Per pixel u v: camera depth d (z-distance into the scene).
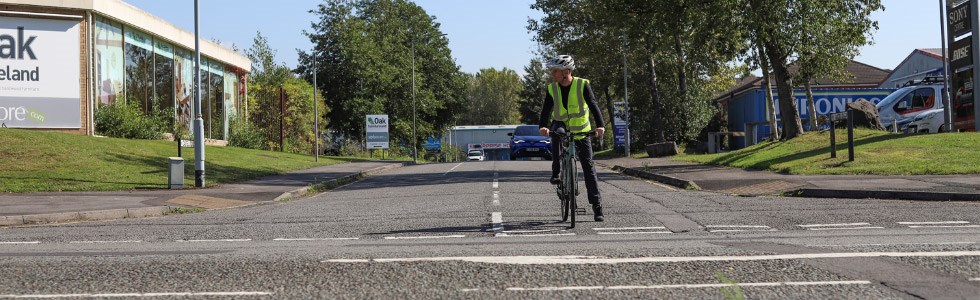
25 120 27.91
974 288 5.23
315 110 37.59
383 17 72.81
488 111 154.50
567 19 49.97
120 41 30.67
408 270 6.29
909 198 12.84
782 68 28.56
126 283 5.93
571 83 9.96
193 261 7.00
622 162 34.06
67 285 5.88
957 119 25.39
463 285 5.68
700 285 5.51
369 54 64.00
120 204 14.68
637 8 30.39
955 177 15.28
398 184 21.33
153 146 28.09
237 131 42.16
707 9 26.91
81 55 28.50
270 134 47.47
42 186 18.06
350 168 31.25
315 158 37.97
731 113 57.25
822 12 26.03
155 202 15.20
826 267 6.09
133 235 9.92
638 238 8.38
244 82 45.66
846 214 10.39
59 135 25.36
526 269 6.25
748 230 8.98
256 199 16.53
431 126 74.81
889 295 5.09
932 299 4.94
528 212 11.78
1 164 20.44
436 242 8.38
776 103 47.38
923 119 30.22
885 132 24.92
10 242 9.28
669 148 39.81
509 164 34.06
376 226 10.30
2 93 27.64
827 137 25.34
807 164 19.73
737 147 53.00
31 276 6.27
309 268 6.48
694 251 7.08
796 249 7.10
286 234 9.65
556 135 9.94
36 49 28.00
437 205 13.53
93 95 28.94
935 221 9.45
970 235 7.98
